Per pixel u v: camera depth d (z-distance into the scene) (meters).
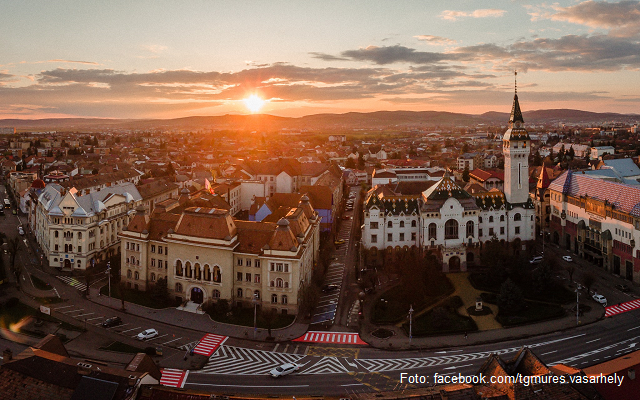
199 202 182.12
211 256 143.25
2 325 130.12
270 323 128.12
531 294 152.12
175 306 145.38
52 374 78.62
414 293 149.50
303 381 105.69
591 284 150.88
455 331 129.75
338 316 140.62
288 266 139.50
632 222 162.50
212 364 113.44
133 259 155.62
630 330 129.25
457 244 174.62
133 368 82.94
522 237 182.38
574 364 112.25
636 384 79.06
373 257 178.62
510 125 182.75
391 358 116.56
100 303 146.38
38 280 163.75
